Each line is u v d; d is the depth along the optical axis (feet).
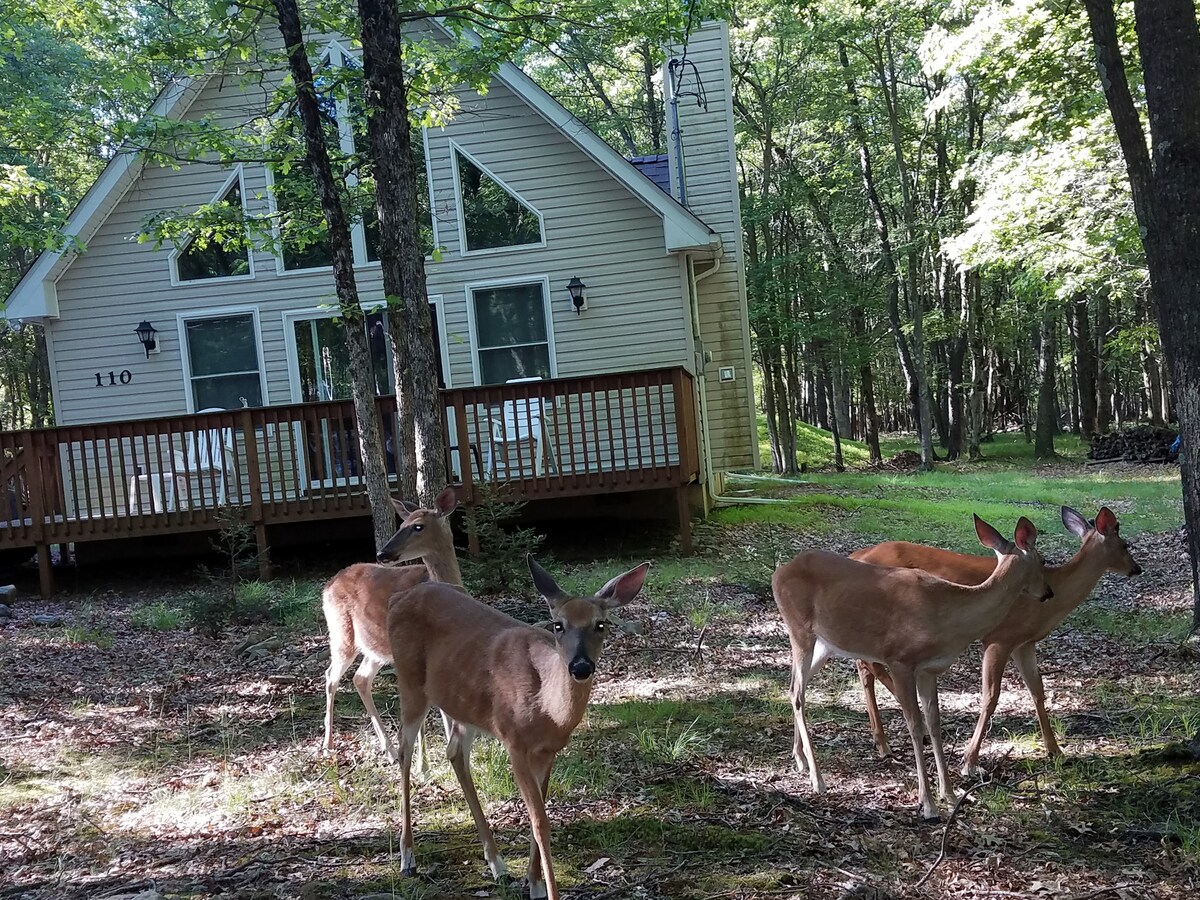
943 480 73.05
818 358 108.27
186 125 32.45
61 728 21.67
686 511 39.17
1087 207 51.06
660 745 19.06
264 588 35.35
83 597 37.91
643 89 96.43
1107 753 17.84
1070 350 119.14
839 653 16.70
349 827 16.01
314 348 48.08
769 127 86.43
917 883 13.33
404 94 29.50
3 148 51.78
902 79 93.91
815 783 16.71
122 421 38.63
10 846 15.80
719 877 13.55
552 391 38.88
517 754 12.92
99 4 35.58
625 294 46.80
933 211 93.04
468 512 37.65
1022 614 17.07
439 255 31.58
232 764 19.30
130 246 47.47
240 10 31.86
